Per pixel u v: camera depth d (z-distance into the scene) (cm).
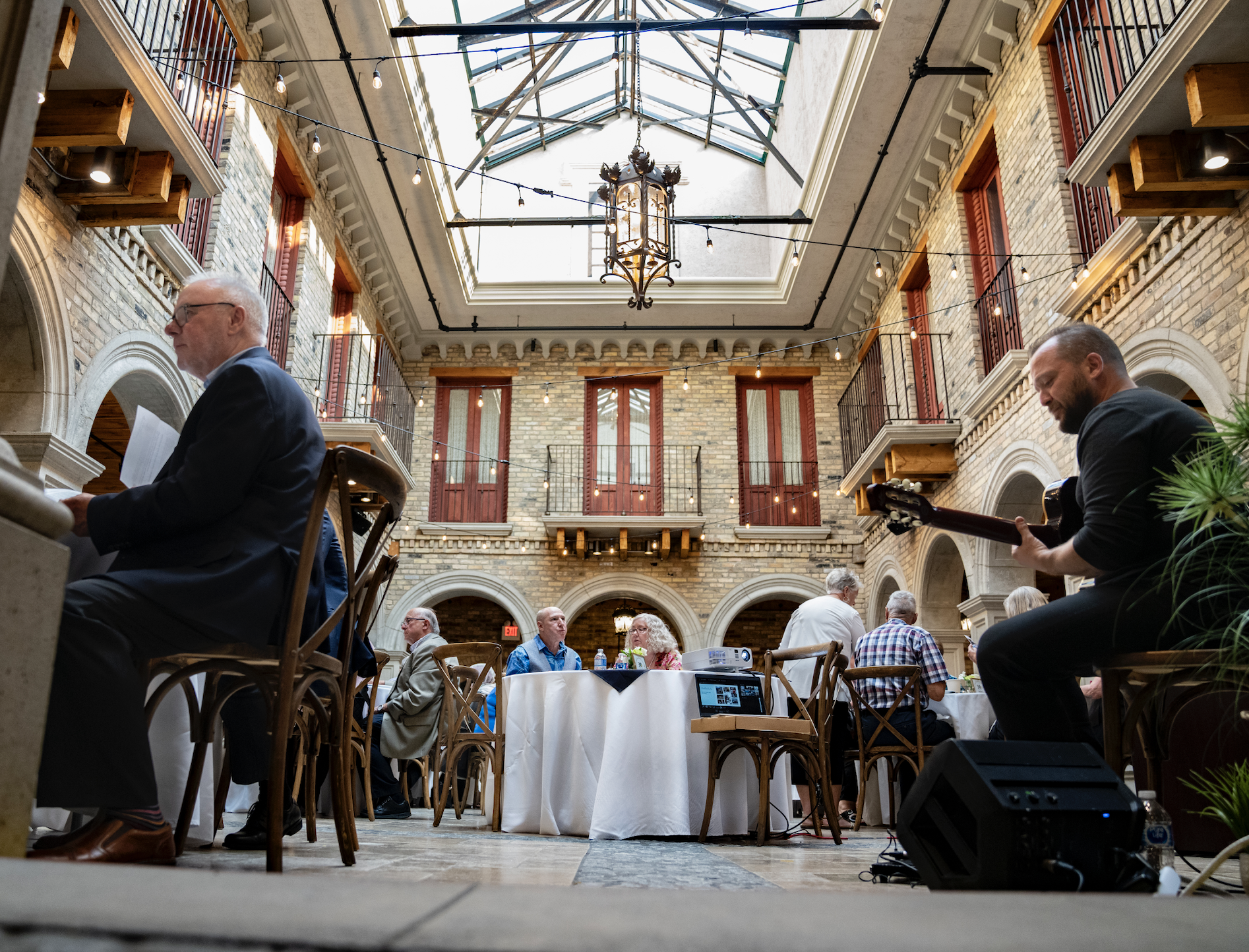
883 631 558
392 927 55
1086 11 790
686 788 411
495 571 1402
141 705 176
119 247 673
